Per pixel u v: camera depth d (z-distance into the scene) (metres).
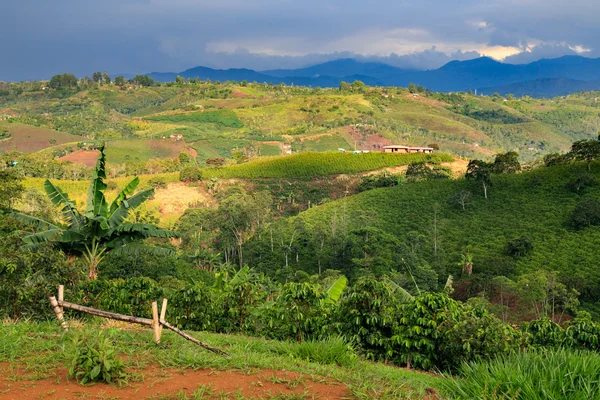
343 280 14.73
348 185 103.94
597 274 44.34
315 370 5.88
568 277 43.19
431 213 68.62
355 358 7.14
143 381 4.96
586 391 4.68
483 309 9.62
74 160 163.50
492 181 75.00
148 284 11.58
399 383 5.85
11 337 6.15
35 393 4.53
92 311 6.57
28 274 10.20
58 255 11.27
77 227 19.53
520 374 5.06
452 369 8.66
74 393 4.55
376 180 96.75
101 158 18.91
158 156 189.38
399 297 15.16
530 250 52.00
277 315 9.84
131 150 188.00
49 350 5.69
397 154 114.06
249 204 67.12
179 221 73.56
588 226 55.00
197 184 104.25
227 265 48.22
